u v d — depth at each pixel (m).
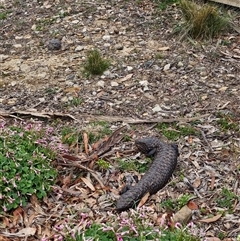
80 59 3.54
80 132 2.88
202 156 2.72
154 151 2.67
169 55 3.51
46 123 2.99
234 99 3.12
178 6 3.99
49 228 2.35
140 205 2.41
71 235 2.20
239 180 2.57
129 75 3.35
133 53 3.54
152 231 2.19
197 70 3.37
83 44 3.69
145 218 2.28
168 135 2.85
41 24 3.97
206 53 3.52
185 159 2.71
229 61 3.44
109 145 2.77
